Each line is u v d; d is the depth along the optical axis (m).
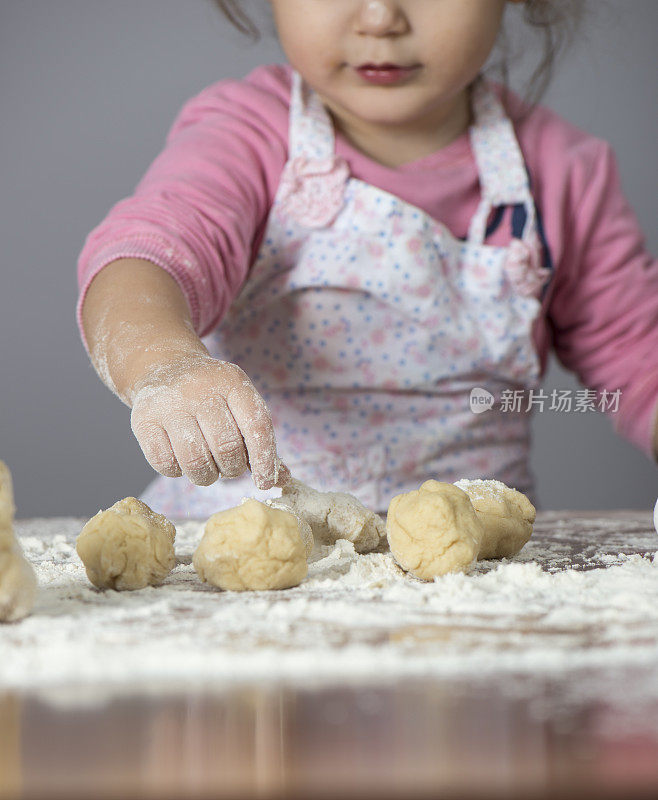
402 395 1.52
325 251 1.45
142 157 2.99
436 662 0.49
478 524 0.77
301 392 1.53
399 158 1.52
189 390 0.85
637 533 1.08
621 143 2.96
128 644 0.53
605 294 1.62
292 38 1.35
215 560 0.71
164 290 1.10
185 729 0.40
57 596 0.70
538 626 0.58
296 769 0.35
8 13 2.94
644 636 0.55
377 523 0.90
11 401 2.97
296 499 0.88
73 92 2.97
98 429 2.97
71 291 2.98
